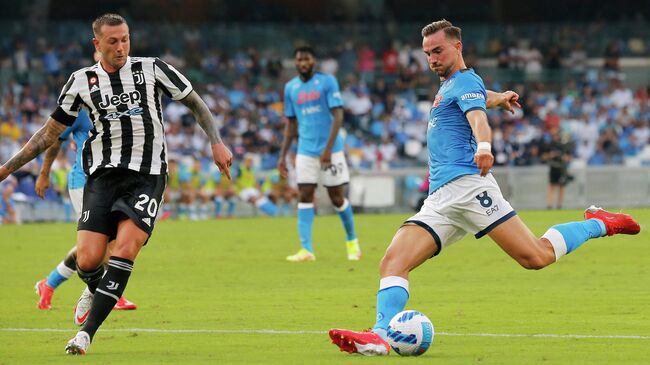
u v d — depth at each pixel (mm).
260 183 103500
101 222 27375
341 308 36719
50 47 136125
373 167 119312
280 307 37125
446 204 27438
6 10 152250
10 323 33688
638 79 145875
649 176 107438
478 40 151750
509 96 29297
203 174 100312
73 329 32312
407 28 149625
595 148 128500
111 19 27281
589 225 29250
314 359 26047
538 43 151500
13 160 27672
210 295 40875
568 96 141125
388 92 140000
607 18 164250
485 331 30953
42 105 124812
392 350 27031
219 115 127312
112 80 27484
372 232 74000
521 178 105750
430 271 49062
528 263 27641
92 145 27688
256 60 140875
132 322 33594
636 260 53375
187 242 67312
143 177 27406
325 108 53969
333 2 162875
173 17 159125
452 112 27719
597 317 34000
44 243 67875
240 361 25906
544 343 28594
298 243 66062
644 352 27031
